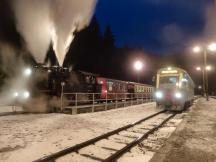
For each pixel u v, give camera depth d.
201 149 7.49
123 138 9.45
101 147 7.96
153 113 18.62
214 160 6.44
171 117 16.58
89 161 6.54
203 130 10.67
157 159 6.36
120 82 29.53
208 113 18.12
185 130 10.60
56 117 13.05
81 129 10.81
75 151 7.31
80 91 19.59
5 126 10.31
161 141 9.01
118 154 6.90
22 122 11.35
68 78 17.92
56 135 9.31
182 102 20.27
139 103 29.91
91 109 18.41
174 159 6.43
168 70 21.28
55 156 6.53
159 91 20.89
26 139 8.45
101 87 24.08
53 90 16.77
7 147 7.36
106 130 10.92
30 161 6.23
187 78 22.92
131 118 15.47
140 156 7.06
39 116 13.38
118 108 22.58
